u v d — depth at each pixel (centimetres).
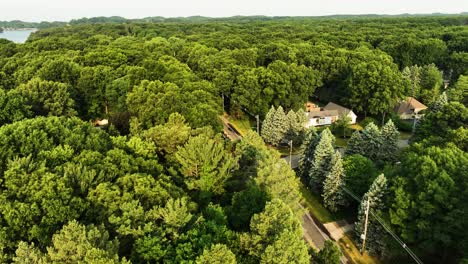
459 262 2923
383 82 7656
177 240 2377
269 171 3366
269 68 7938
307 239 3897
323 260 2909
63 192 2623
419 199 3200
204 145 3497
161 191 2841
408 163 3591
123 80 6184
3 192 2681
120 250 2403
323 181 4475
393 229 3425
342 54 9625
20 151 3359
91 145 3566
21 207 2466
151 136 3953
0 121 4459
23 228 2455
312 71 8431
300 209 3500
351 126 7762
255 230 2466
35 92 5422
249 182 3341
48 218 2478
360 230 3666
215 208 2850
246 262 2384
